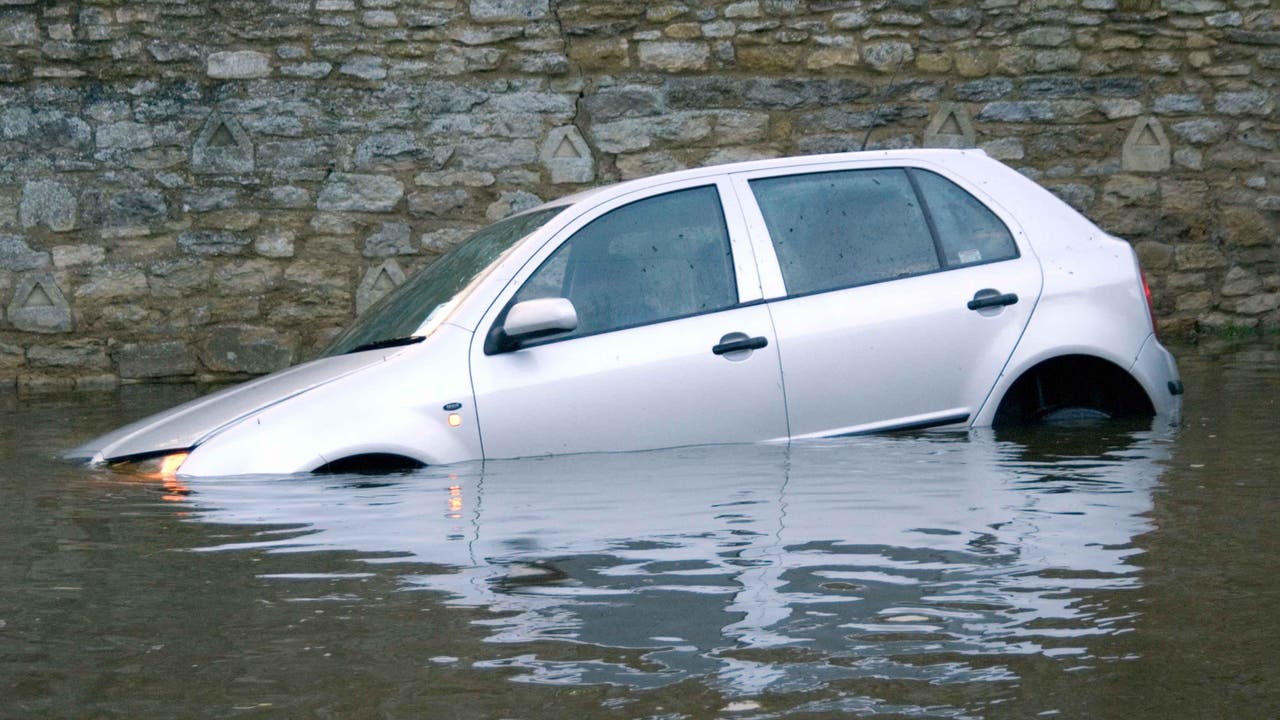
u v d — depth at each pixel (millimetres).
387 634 2041
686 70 10438
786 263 4438
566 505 3121
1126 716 1658
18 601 2297
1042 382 4590
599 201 4438
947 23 10555
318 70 10102
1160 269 10695
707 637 1992
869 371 4324
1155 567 2396
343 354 4375
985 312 4500
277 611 2193
